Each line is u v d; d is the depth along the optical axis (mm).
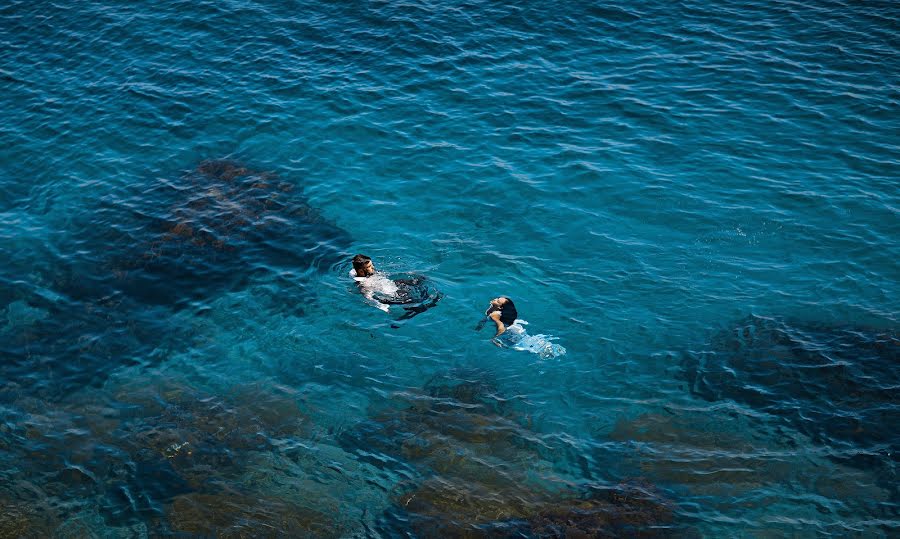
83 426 12109
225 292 15125
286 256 16078
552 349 13414
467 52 23156
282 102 21141
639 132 19547
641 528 10203
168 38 24094
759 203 16984
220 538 10258
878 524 10125
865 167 17891
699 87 21250
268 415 12312
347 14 25219
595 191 17594
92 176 18656
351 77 22125
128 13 25406
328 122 20328
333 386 12844
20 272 15641
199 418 12266
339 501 10820
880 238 15750
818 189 17281
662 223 16578
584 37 23859
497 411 12273
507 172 18312
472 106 20797
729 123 19719
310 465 11398
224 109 20938
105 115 20750
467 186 17938
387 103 20984
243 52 23375
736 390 12469
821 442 11453
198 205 17656
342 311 14484
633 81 21641
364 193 17906
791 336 13453
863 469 10969
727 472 11047
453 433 11883
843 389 12320
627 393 12531
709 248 15797
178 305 14820
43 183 18438
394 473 11242
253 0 26094
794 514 10344
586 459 11375
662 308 14281
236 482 11133
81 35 24250
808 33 23562
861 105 20047
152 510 10680
